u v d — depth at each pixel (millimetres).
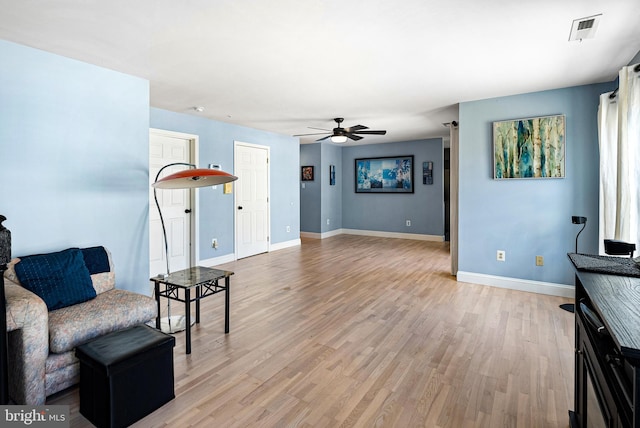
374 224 8422
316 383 2076
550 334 2746
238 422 1730
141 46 2531
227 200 5516
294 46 2545
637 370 773
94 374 1693
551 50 2613
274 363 2311
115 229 3043
